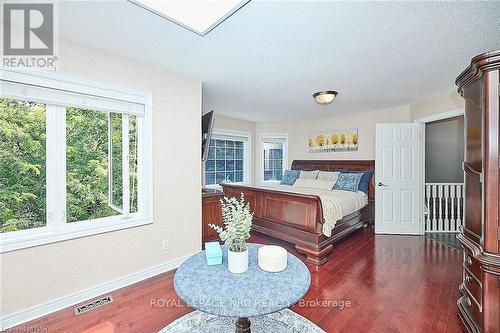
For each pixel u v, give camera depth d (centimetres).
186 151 295
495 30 190
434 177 573
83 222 229
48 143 213
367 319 195
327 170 551
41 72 197
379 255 329
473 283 178
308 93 369
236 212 168
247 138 621
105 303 216
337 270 284
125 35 198
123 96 243
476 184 174
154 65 259
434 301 219
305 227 320
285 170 642
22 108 204
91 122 246
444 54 234
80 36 200
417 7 161
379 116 485
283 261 161
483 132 161
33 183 209
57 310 205
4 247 183
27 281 193
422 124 421
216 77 297
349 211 375
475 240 175
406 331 181
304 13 168
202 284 145
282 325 188
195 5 158
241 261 158
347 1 155
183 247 293
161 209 273
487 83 158
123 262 246
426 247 361
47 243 202
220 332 181
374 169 478
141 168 264
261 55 236
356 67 266
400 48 222
